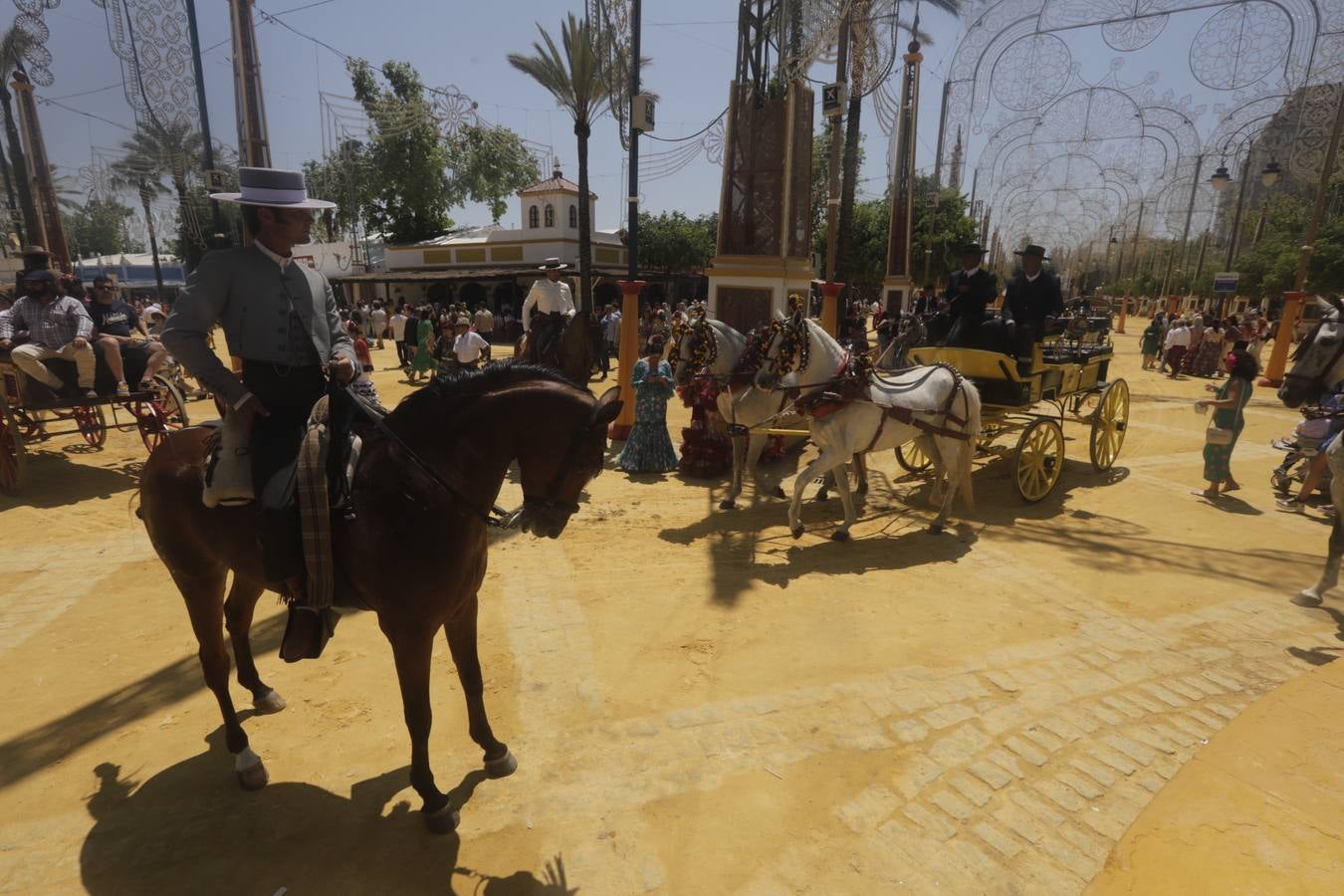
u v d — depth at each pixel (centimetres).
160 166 977
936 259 2927
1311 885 289
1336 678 452
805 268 1118
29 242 1397
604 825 322
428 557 289
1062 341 923
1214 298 3528
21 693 421
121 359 833
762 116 1088
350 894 285
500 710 407
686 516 768
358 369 313
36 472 881
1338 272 2669
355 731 387
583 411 288
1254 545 698
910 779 354
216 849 307
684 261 3828
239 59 1061
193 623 335
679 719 401
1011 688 438
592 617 522
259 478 283
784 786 349
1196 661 476
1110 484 923
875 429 671
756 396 758
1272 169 1656
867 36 930
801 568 626
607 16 955
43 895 283
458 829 319
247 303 286
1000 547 689
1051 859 306
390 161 2556
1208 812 331
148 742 377
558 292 1000
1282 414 1400
